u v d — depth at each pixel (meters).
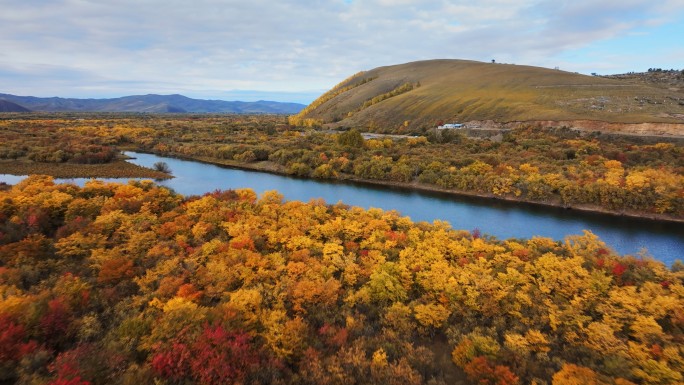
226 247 39.03
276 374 21.77
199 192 86.69
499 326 28.27
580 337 26.45
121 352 21.98
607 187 70.94
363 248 42.84
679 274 34.31
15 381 19.75
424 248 40.97
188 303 26.31
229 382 20.67
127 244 39.38
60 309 25.11
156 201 55.19
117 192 59.75
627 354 23.98
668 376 21.62
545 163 89.75
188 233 43.59
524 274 34.81
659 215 67.38
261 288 30.66
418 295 33.81
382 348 24.44
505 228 64.25
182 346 21.72
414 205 77.75
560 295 31.77
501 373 21.88
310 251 40.16
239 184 94.88
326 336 26.31
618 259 38.88
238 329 24.67
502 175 84.75
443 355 26.22
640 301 29.28
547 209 74.19
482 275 33.62
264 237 43.31
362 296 31.53
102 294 30.02
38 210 47.41
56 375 19.31
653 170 73.94
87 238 39.53
